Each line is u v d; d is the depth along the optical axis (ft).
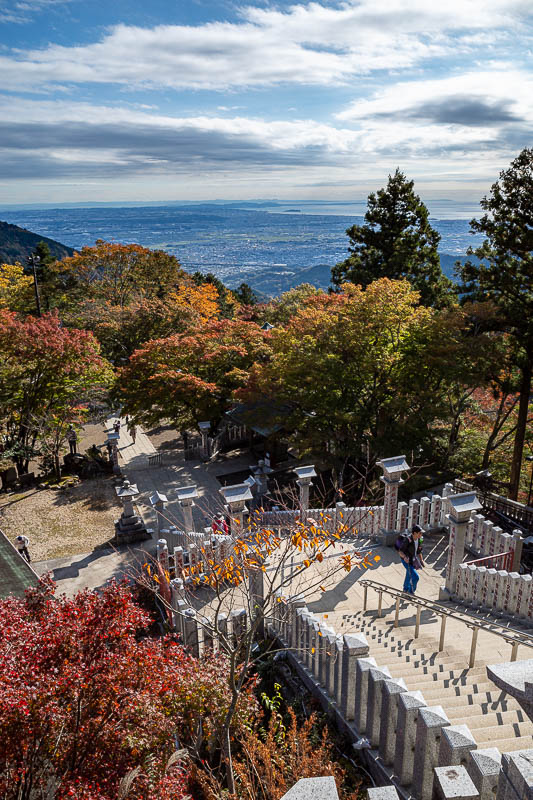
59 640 19.47
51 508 81.51
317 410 77.92
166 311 146.82
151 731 18.93
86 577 61.77
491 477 80.43
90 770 17.44
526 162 81.35
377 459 79.36
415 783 18.69
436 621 34.68
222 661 26.21
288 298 142.51
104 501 84.23
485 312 80.69
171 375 98.07
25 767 16.78
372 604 37.78
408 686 25.36
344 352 79.36
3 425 98.94
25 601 23.90
